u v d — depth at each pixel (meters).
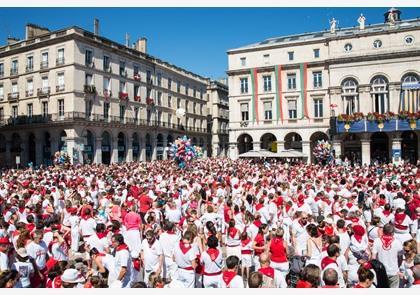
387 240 8.14
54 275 6.90
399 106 44.47
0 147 54.19
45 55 48.91
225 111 84.69
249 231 10.30
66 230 11.67
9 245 7.62
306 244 9.25
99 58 50.34
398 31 45.16
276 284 7.11
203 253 7.86
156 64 62.09
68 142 45.91
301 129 50.59
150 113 60.59
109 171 28.39
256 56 53.53
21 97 51.34
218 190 16.92
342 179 18.55
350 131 45.59
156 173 25.64
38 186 17.08
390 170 25.38
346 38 47.81
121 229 10.54
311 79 50.38
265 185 17.78
